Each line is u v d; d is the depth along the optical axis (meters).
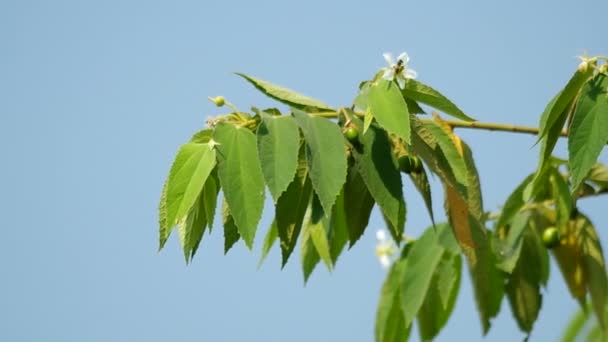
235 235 5.61
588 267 7.30
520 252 7.39
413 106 5.66
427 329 7.52
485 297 7.30
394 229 5.91
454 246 7.19
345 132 5.57
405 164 5.75
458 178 5.70
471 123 6.20
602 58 5.33
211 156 5.19
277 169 5.16
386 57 5.49
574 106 5.50
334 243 6.34
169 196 5.16
